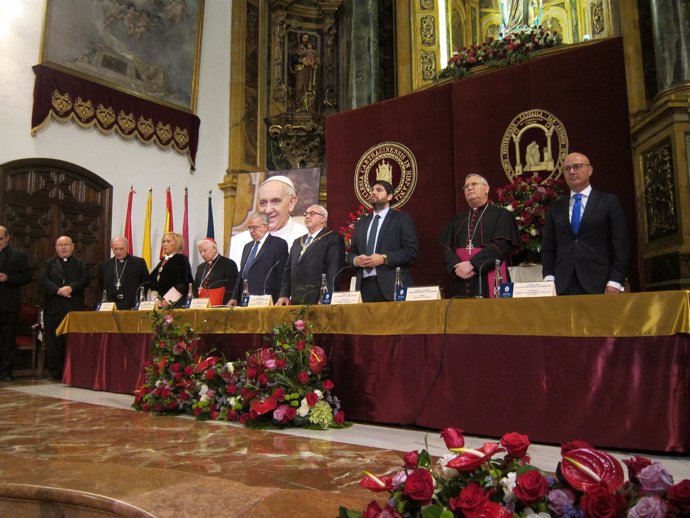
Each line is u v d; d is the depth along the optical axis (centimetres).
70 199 754
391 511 116
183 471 216
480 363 288
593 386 255
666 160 628
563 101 529
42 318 634
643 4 711
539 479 116
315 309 353
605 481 112
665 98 620
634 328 246
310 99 988
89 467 220
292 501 175
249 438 287
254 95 987
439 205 600
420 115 621
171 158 878
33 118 709
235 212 888
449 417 295
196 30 922
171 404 362
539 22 925
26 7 716
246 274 477
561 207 336
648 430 240
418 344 312
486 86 577
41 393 484
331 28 1020
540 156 536
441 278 591
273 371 327
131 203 816
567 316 263
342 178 664
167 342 381
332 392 344
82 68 768
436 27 945
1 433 302
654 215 648
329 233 416
